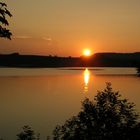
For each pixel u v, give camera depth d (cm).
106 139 978
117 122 1003
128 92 8200
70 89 9906
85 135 1006
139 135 971
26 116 4584
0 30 687
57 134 1127
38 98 7469
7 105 6141
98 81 13325
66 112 4988
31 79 15212
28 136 1155
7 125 3816
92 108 1039
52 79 15112
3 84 11975
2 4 673
